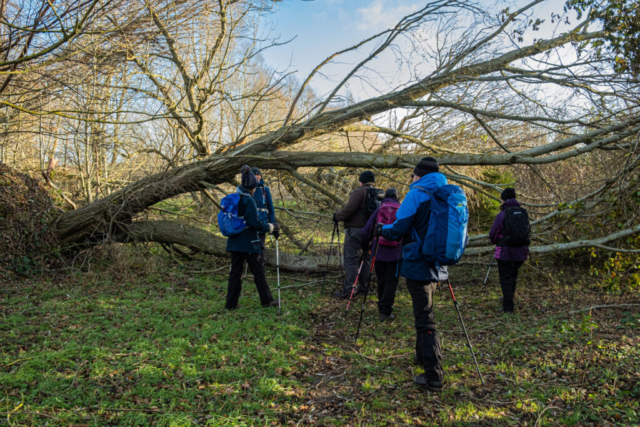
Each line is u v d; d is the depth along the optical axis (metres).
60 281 6.42
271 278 7.29
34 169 9.32
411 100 6.77
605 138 5.64
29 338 4.07
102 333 4.30
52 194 8.46
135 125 9.80
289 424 2.83
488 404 3.11
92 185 9.92
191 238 7.70
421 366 3.75
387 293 5.13
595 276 6.86
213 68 7.89
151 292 6.09
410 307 5.72
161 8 6.56
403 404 3.11
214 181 7.55
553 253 7.38
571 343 4.12
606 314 5.02
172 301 5.57
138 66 7.60
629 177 6.09
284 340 4.29
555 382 3.38
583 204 6.20
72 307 5.13
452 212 3.23
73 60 6.29
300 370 3.72
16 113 8.08
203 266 7.95
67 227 7.42
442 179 3.48
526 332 4.52
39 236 7.00
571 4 5.80
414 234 3.38
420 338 3.39
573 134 5.95
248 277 7.27
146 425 2.72
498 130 7.25
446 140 7.56
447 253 3.18
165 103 7.46
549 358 3.83
